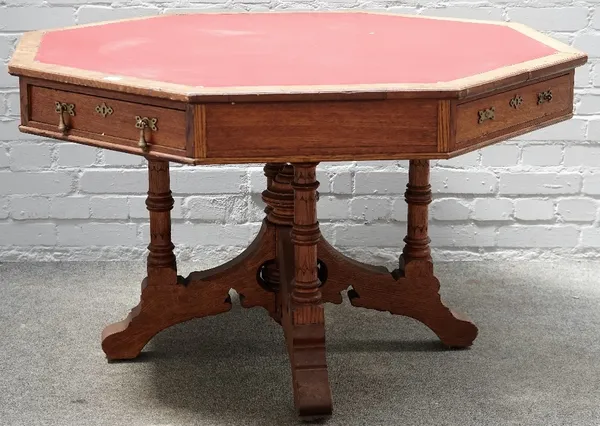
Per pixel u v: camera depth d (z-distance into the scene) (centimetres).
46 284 316
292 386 246
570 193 334
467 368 258
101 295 308
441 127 192
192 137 186
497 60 219
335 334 280
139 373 255
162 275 260
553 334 280
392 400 240
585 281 320
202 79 196
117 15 321
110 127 200
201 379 252
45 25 320
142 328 261
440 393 244
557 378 252
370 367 258
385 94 188
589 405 238
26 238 334
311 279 236
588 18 324
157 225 258
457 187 332
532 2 324
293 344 235
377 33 258
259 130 188
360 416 232
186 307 262
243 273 264
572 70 227
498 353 267
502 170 331
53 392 245
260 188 331
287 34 256
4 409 236
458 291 312
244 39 248
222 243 336
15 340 275
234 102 185
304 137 190
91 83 197
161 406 238
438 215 334
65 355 266
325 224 333
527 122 215
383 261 336
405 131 192
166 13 315
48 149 326
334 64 214
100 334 280
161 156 192
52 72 204
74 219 333
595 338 277
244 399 242
